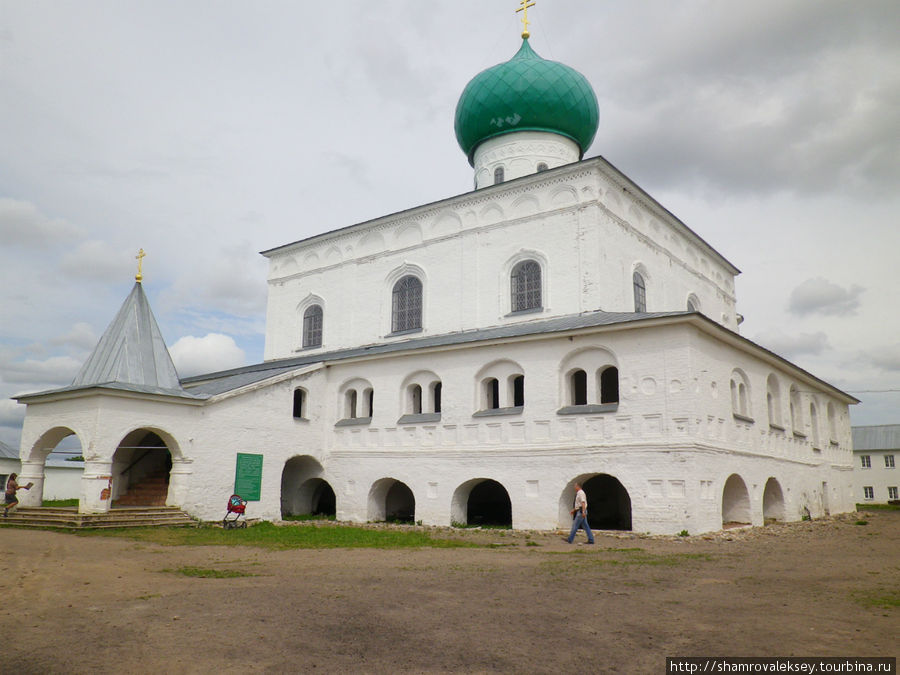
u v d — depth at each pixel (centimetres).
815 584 1089
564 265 2670
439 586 1039
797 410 2894
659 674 629
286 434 2638
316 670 629
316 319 3453
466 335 2708
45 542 1614
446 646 708
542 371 2255
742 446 2252
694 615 854
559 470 2150
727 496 2281
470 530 2139
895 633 768
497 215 2900
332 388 2819
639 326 2056
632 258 2852
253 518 2470
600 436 2100
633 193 2897
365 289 3256
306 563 1309
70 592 962
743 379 2375
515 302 2800
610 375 2603
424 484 2441
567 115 3156
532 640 735
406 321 3111
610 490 2642
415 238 3141
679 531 1916
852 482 3522
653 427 2014
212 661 648
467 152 3391
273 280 3650
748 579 1138
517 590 1012
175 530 2025
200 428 2366
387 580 1091
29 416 2380
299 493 2827
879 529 2278
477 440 2350
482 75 3216
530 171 3134
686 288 3341
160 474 2622
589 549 1611
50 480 3972
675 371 2005
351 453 2673
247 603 891
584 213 2659
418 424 2508
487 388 2453
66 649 678
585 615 850
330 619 810
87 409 2173
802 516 2697
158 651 675
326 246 3462
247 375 2841
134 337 2528
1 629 750
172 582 1059
